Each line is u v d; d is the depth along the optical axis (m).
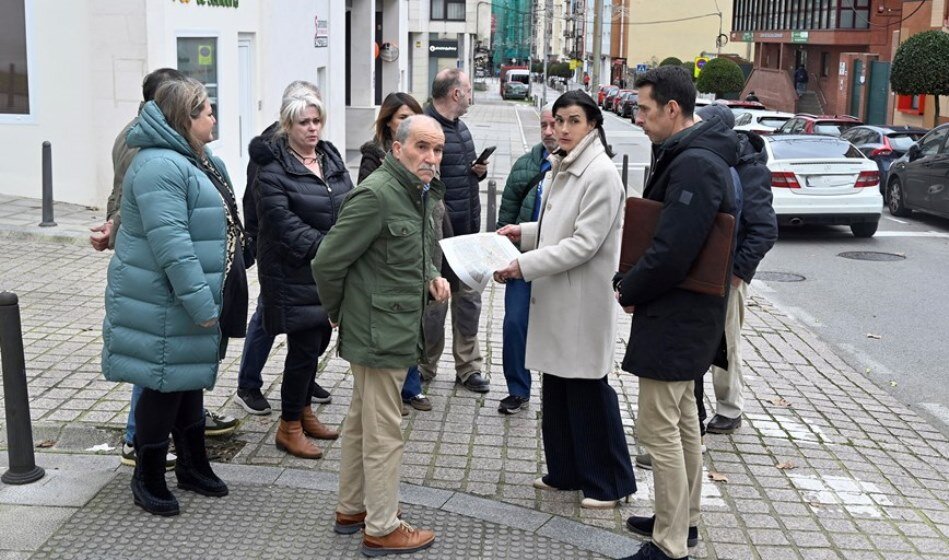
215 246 4.40
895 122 34.84
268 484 4.98
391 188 4.13
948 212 15.99
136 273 4.33
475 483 5.14
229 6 13.84
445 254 4.67
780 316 9.90
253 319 5.89
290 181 5.11
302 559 4.23
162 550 4.23
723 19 73.44
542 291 4.82
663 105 4.14
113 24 12.02
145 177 4.22
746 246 5.71
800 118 25.53
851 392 7.37
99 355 6.94
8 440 4.82
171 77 4.43
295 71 17.44
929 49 26.97
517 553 4.37
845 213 14.53
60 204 12.47
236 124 14.23
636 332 4.15
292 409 5.32
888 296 11.11
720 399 6.19
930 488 5.45
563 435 4.99
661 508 4.21
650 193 4.21
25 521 4.43
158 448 4.52
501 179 22.16
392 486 4.29
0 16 12.20
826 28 45.72
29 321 7.80
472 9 54.81
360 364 4.20
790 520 4.91
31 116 12.41
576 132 4.73
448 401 6.45
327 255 4.15
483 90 100.62
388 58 32.53
